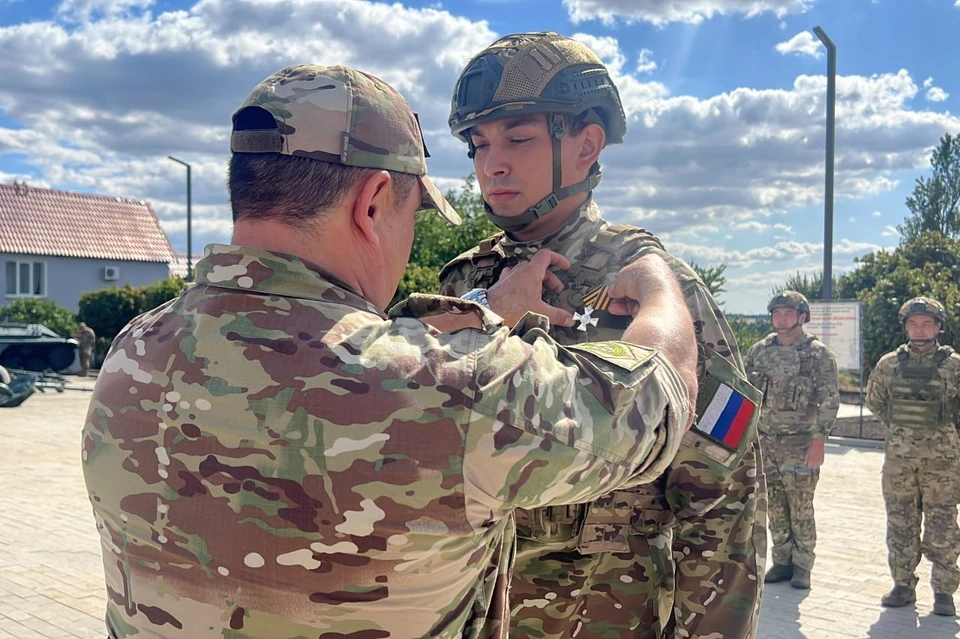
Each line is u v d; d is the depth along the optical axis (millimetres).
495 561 1286
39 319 26062
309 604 1117
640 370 1237
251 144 1233
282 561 1108
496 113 1756
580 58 1795
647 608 1743
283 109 1222
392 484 1092
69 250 31672
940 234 20078
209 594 1146
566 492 1167
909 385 5609
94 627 4758
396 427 1104
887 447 5723
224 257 1238
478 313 1255
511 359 1175
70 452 10625
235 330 1186
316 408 1112
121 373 1264
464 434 1110
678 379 1312
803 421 6051
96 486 1255
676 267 1729
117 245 33156
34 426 13102
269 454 1114
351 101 1243
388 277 1350
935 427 5535
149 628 1200
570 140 1796
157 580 1187
